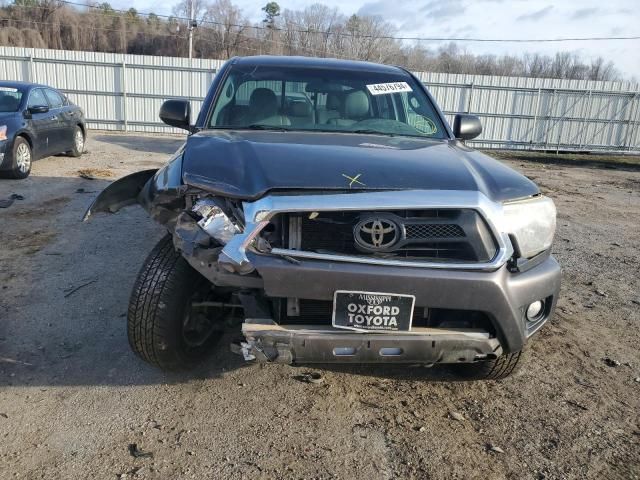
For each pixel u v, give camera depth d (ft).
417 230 8.50
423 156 10.24
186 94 70.33
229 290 9.46
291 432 9.39
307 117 13.05
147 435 9.14
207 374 11.05
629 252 22.47
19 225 20.95
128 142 56.44
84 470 8.27
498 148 76.43
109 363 11.32
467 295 8.39
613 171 57.52
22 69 67.87
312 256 8.27
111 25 194.70
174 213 9.80
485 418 10.09
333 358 8.55
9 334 12.32
